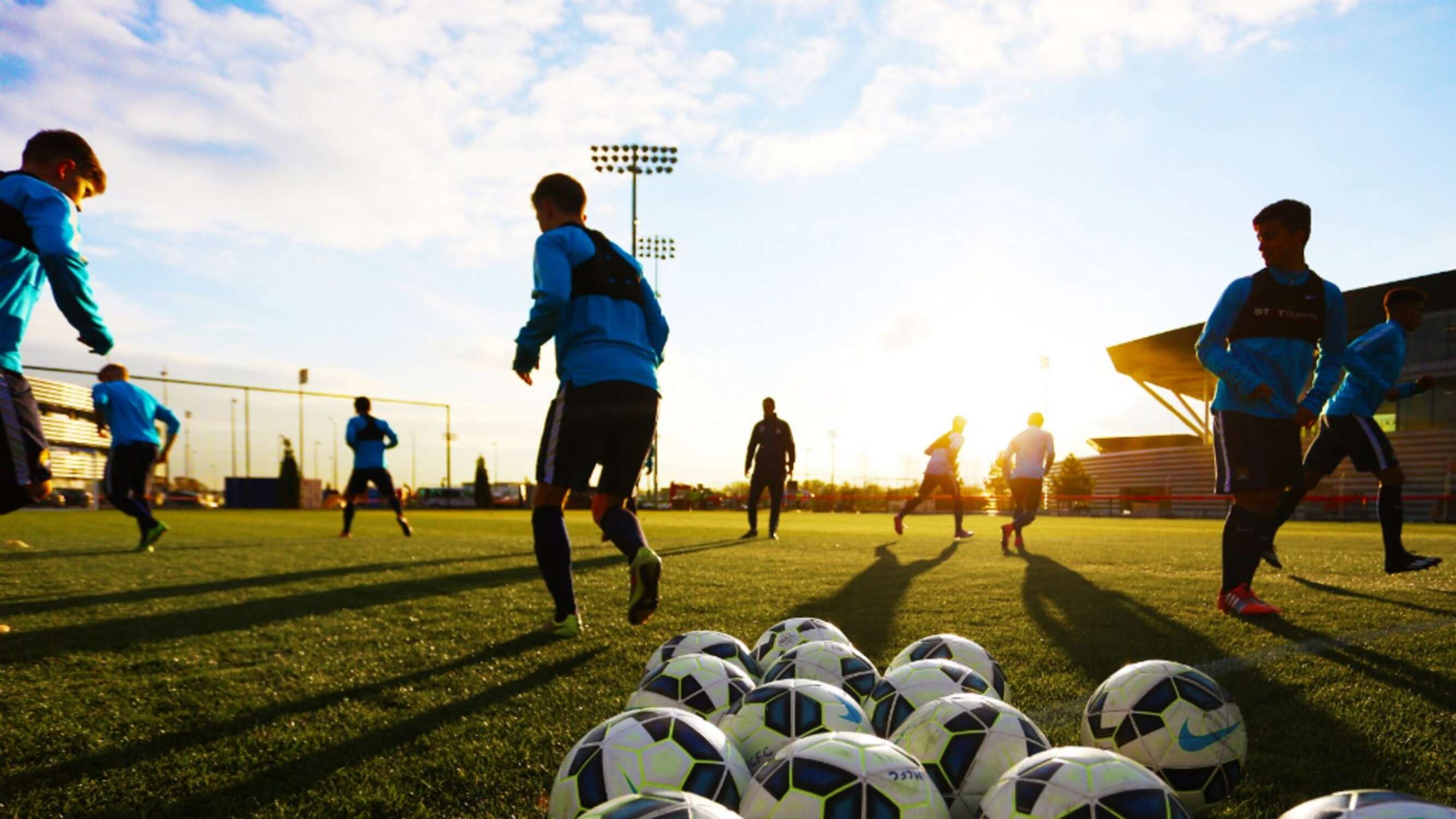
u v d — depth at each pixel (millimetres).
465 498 55375
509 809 1694
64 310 3365
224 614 4207
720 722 1922
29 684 2750
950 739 1673
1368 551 8859
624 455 3652
